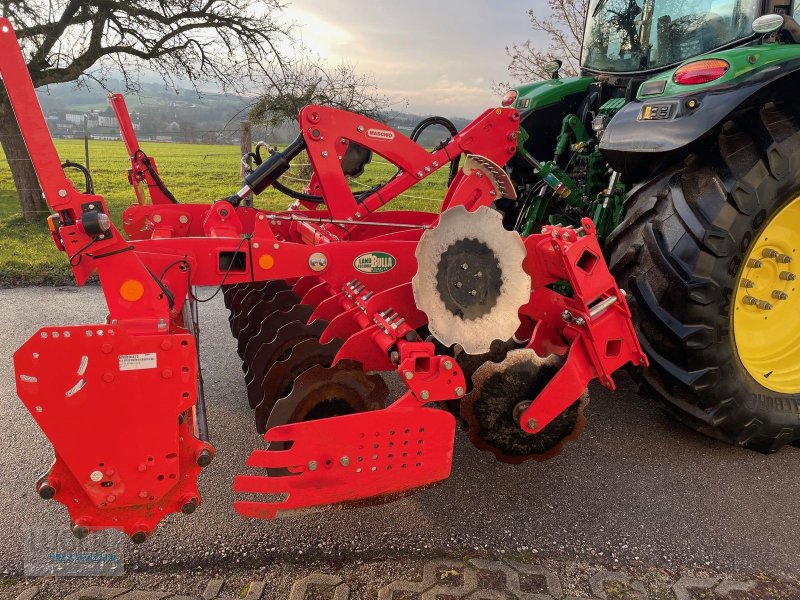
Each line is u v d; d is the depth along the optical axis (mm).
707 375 2691
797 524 2463
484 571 2123
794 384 3092
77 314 4879
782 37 3086
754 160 2588
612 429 3191
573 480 2719
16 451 2828
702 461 2920
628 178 3160
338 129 2865
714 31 3412
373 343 2260
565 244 2176
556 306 2422
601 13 4438
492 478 2709
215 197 11453
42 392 1673
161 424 1772
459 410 2357
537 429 2275
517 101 4633
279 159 2807
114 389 1713
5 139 8883
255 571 2096
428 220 3869
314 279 3080
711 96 2561
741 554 2271
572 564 2184
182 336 1734
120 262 1821
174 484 1835
